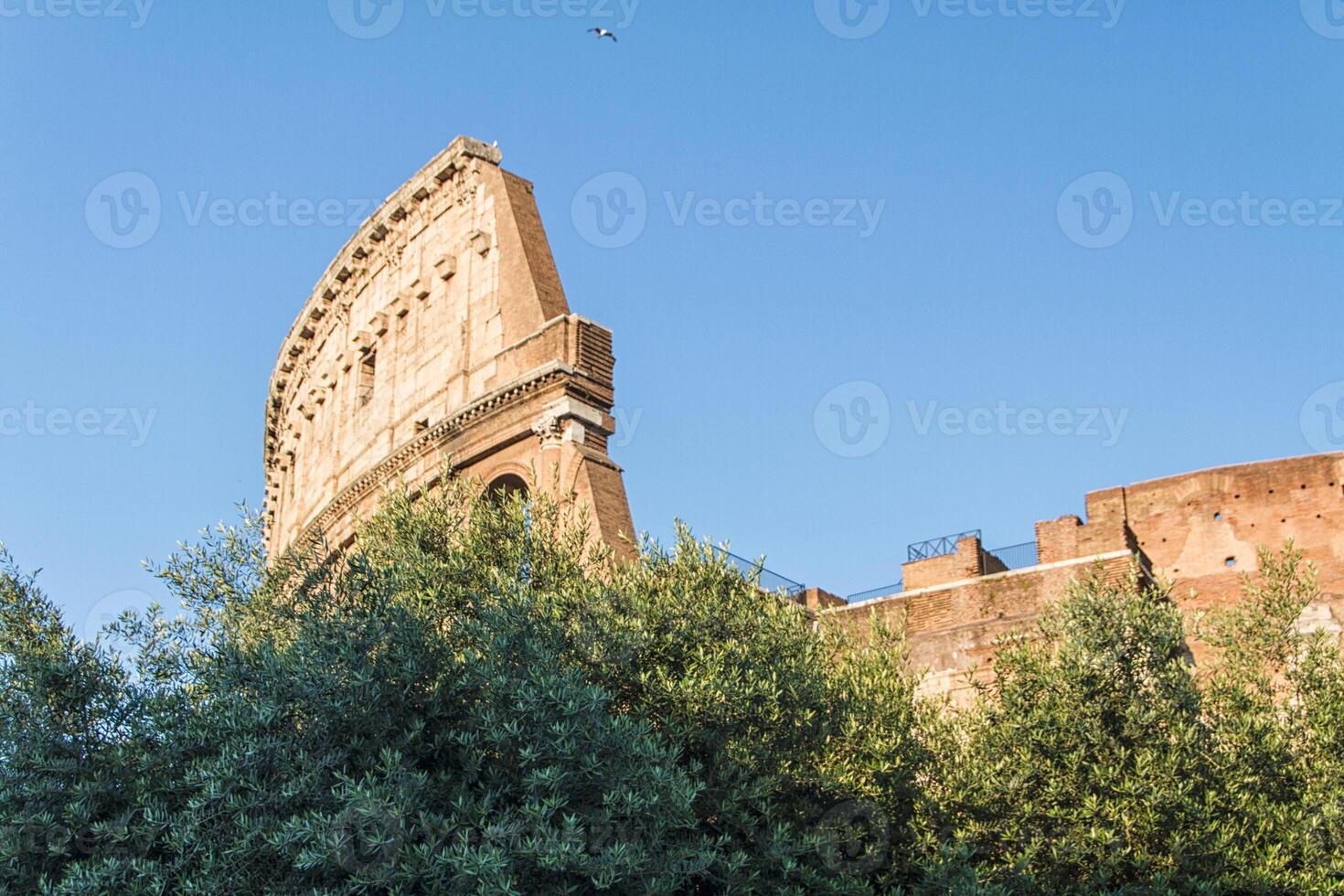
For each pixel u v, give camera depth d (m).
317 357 63.66
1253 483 56.06
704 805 27.44
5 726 27.14
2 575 31.55
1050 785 30.52
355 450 55.91
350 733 25.80
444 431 47.53
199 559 34.66
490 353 48.72
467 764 25.22
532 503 34.94
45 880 24.86
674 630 29.77
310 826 23.12
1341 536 53.94
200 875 23.81
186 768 26.53
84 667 28.78
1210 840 29.30
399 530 33.62
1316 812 30.45
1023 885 29.00
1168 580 55.88
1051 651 34.25
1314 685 33.56
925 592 54.00
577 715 25.06
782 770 28.41
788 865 26.47
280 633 30.58
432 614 28.81
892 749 29.72
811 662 30.78
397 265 56.97
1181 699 31.62
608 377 45.84
